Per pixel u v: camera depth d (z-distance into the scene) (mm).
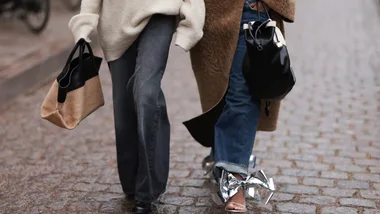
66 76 3258
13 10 9578
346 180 3988
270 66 3119
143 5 3236
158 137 3330
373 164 4297
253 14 3355
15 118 5664
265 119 3656
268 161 4359
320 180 3990
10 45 8766
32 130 5270
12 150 4734
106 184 3959
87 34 3262
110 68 3453
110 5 3309
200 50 3477
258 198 3551
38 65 7656
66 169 4266
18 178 4102
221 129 3377
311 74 7090
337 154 4508
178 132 5086
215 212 3496
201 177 4055
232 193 3246
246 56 3229
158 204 3600
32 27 9609
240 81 3340
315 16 11289
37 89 6723
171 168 4227
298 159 4398
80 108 3309
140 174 3326
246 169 3312
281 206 3564
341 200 3658
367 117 5469
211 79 3477
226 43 3367
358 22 10641
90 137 5039
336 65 7551
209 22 3395
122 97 3410
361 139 4859
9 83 6809
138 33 3266
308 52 8320
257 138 4859
